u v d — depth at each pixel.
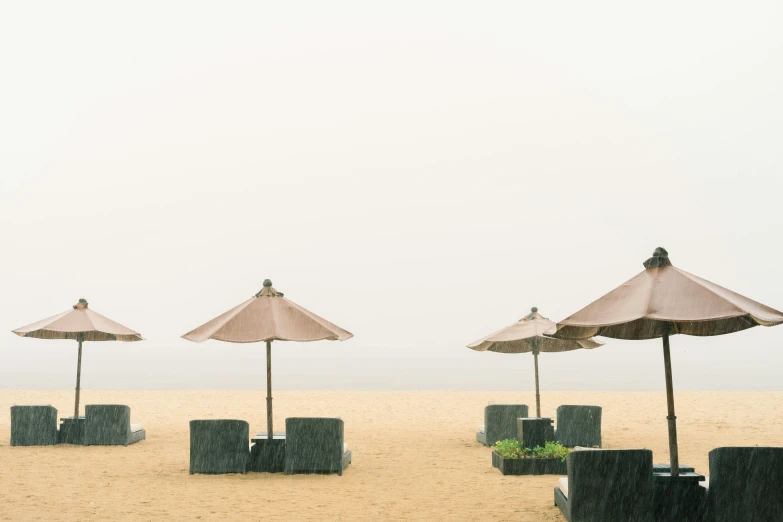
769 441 14.78
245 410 21.95
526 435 11.14
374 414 21.05
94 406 13.84
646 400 24.91
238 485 9.72
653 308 6.20
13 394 27.44
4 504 8.47
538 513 8.02
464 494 9.16
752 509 6.63
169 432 16.42
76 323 13.70
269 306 10.31
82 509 8.20
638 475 6.88
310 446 10.61
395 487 9.63
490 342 13.42
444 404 24.02
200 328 10.34
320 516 7.90
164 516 7.87
